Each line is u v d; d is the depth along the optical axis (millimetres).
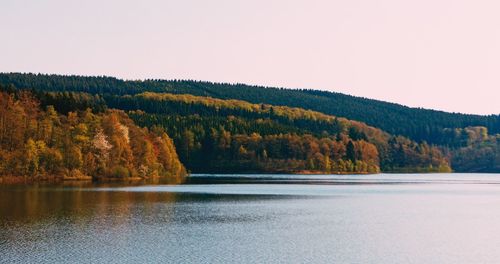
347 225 72125
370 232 66812
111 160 169250
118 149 171375
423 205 99688
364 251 55688
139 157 184375
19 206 83438
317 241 60375
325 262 51031
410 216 82562
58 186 128875
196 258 51281
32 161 150500
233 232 64938
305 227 69875
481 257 53625
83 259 49938
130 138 184500
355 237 63188
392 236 64188
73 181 152375
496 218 81000
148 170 185000
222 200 102000
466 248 57719
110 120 173375
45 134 159750
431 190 145750
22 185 131125
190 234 62969
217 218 76312
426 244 59594
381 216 82062
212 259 51062
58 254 51594
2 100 156250
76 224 67562
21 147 152875
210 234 63250
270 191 129500
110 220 71500
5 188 119625
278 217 78750
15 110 156375
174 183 157250
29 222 68312
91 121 169250
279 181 188250
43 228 64375
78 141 164125
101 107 193500
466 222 76500
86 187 127562
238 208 89125
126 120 192375
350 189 144125
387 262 51375
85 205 86500
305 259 51969
